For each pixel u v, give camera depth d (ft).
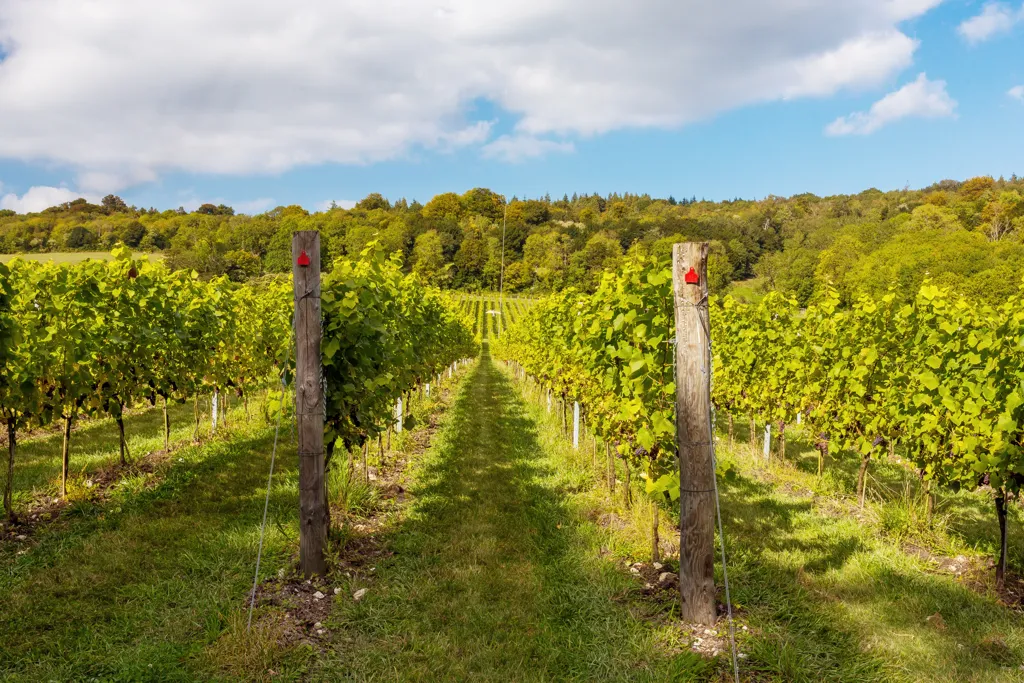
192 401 44.86
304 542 15.31
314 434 15.30
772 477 26.35
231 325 34.42
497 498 22.77
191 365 29.14
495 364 115.24
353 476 22.52
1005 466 14.87
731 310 36.58
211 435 31.81
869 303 24.50
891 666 11.56
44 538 17.34
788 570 16.01
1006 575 16.10
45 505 20.17
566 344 29.76
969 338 17.58
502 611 13.98
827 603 14.17
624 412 15.98
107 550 16.58
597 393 21.62
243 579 15.15
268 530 18.45
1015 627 13.12
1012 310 19.74
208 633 12.37
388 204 533.55
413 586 15.05
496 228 382.83
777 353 29.40
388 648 12.30
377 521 20.07
